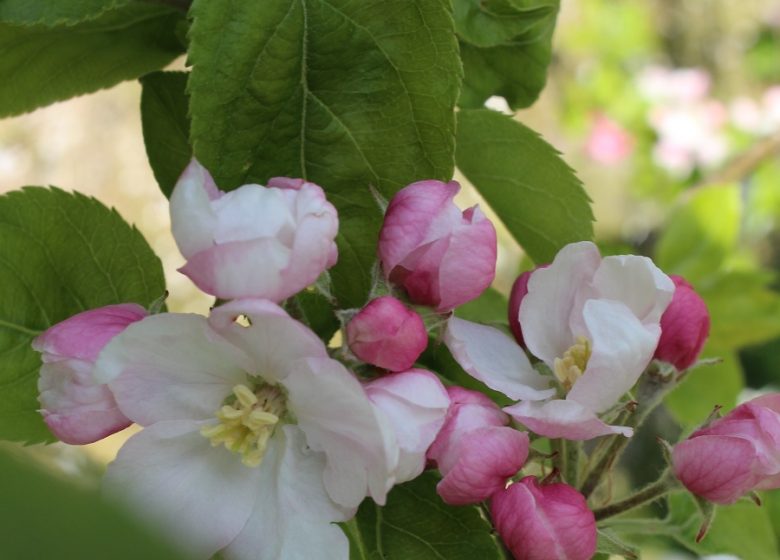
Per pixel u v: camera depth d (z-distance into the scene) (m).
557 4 0.36
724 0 1.41
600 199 1.14
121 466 0.30
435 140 0.32
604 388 0.31
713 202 0.53
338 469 0.30
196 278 0.29
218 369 0.31
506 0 0.34
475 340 0.33
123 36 0.36
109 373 0.30
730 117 1.14
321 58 0.32
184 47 0.36
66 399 0.30
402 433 0.30
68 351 0.30
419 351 0.30
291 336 0.30
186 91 0.31
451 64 0.32
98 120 0.81
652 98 1.17
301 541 0.31
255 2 0.31
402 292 0.31
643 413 0.34
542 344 0.33
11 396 0.33
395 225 0.31
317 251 0.29
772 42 1.37
